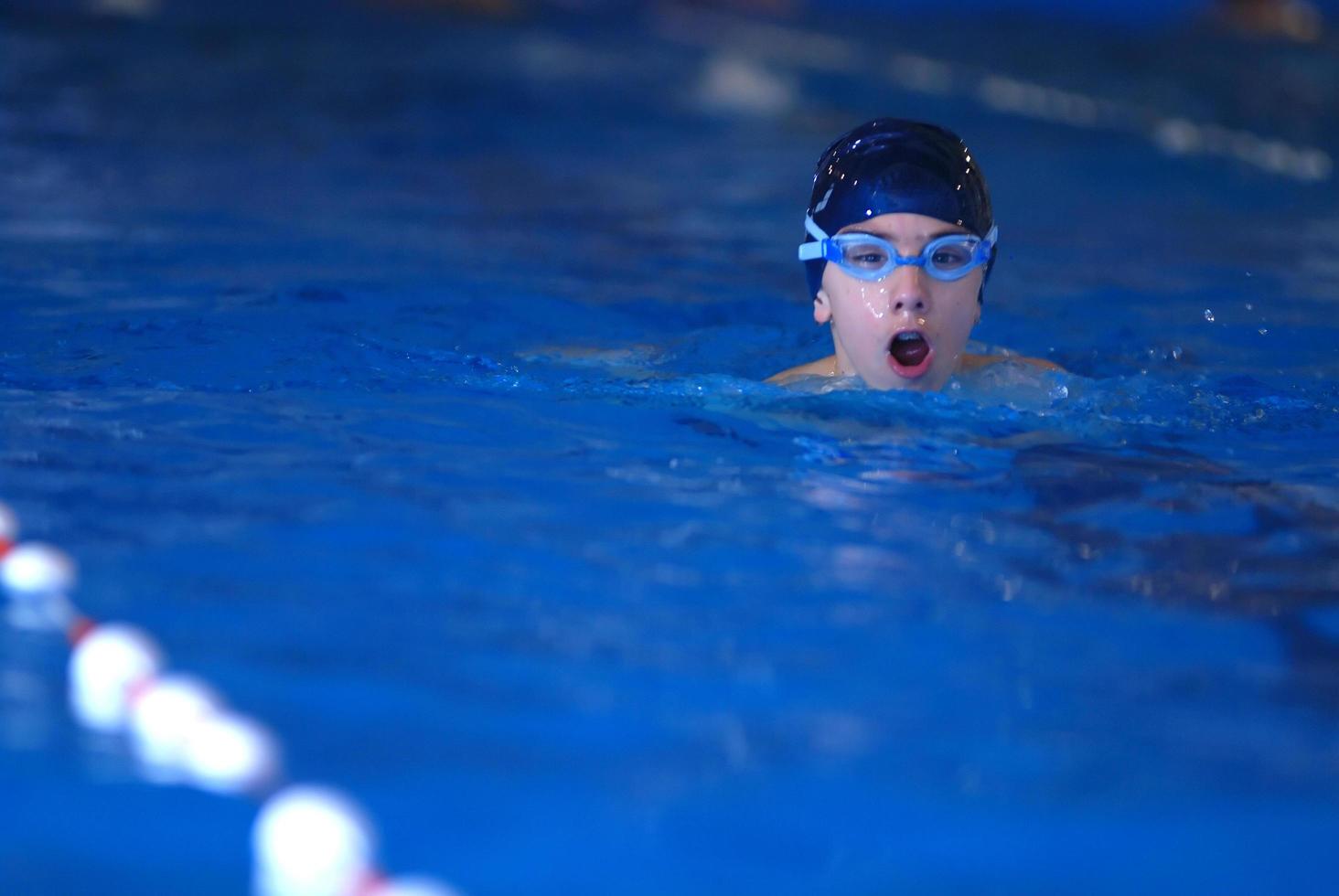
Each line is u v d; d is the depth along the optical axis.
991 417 11.12
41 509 8.30
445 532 8.16
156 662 6.40
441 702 6.12
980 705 6.21
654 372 12.49
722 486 9.18
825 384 11.87
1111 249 20.67
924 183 11.54
